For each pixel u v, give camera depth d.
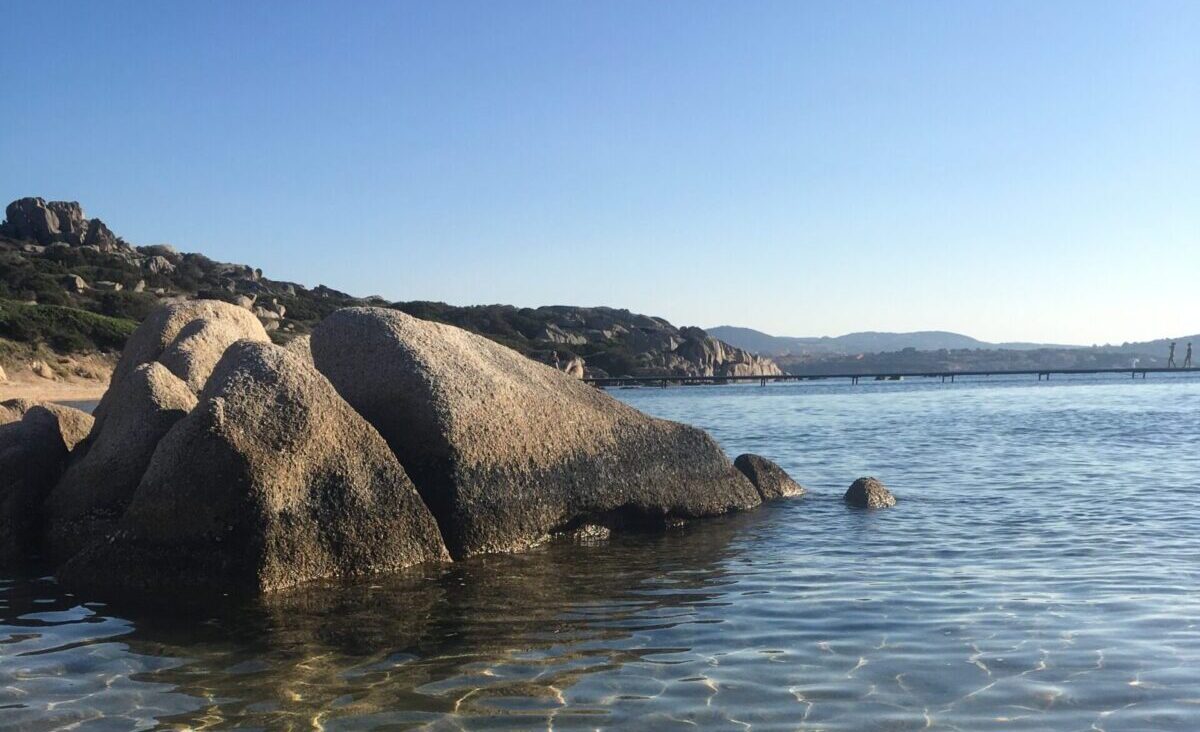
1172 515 15.92
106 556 11.19
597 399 15.76
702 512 16.12
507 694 7.63
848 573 11.87
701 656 8.56
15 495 12.71
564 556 13.16
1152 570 11.71
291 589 11.05
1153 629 9.15
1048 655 8.43
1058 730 6.83
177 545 10.95
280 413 11.29
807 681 7.87
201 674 8.16
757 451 29.27
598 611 10.16
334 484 11.62
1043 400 70.75
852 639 9.01
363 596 10.78
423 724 7.02
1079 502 17.55
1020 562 12.30
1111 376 192.12
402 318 14.16
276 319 110.88
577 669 8.23
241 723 7.05
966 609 9.99
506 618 9.89
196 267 144.88
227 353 12.22
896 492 19.33
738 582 11.48
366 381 13.48
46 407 14.34
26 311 80.62
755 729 6.90
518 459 13.73
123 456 12.38
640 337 176.25
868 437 34.84
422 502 12.41
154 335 16.42
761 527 15.43
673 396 97.94
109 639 9.16
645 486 15.32
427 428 13.00
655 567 12.42
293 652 8.77
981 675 7.96
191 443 10.93
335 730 6.91
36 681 7.98
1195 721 6.96
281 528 11.09
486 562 12.67
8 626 9.59
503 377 14.33
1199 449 28.33
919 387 121.19
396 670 8.24
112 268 122.12
